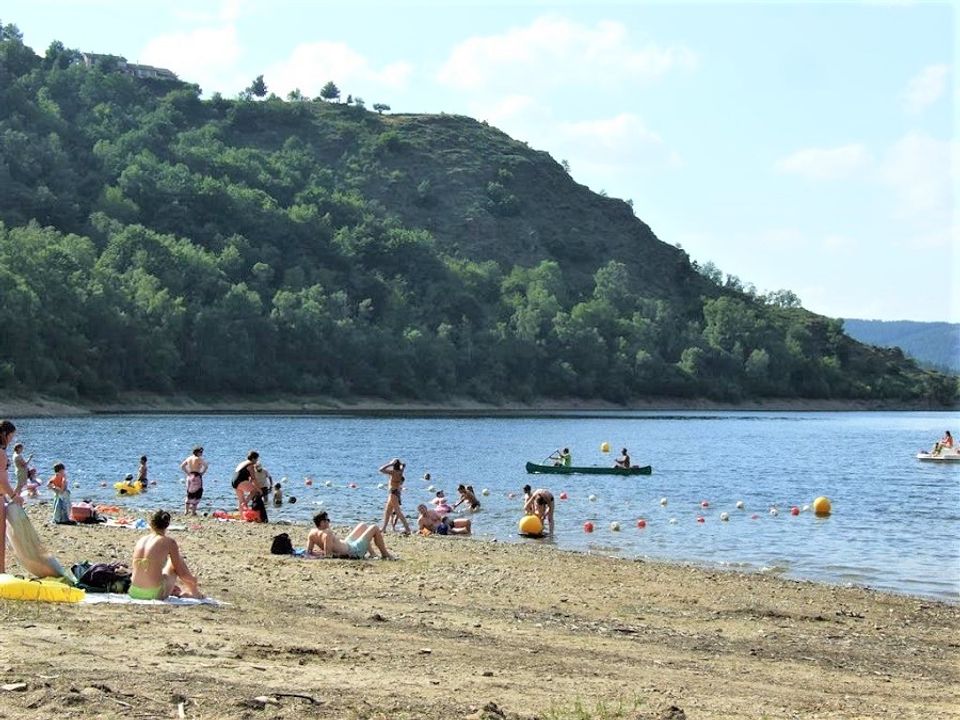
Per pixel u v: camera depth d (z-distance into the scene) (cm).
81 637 1549
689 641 2044
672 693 1549
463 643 1805
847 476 7531
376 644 1716
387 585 2484
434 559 2983
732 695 1577
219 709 1236
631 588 2683
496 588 2555
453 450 9281
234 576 2450
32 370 13800
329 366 18938
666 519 4700
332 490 5719
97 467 6456
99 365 15125
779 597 2672
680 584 2791
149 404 15612
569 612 2303
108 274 16200
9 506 1981
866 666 1927
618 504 5325
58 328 14350
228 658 1500
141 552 1964
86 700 1224
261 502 3994
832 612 2508
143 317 16025
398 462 3862
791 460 9206
